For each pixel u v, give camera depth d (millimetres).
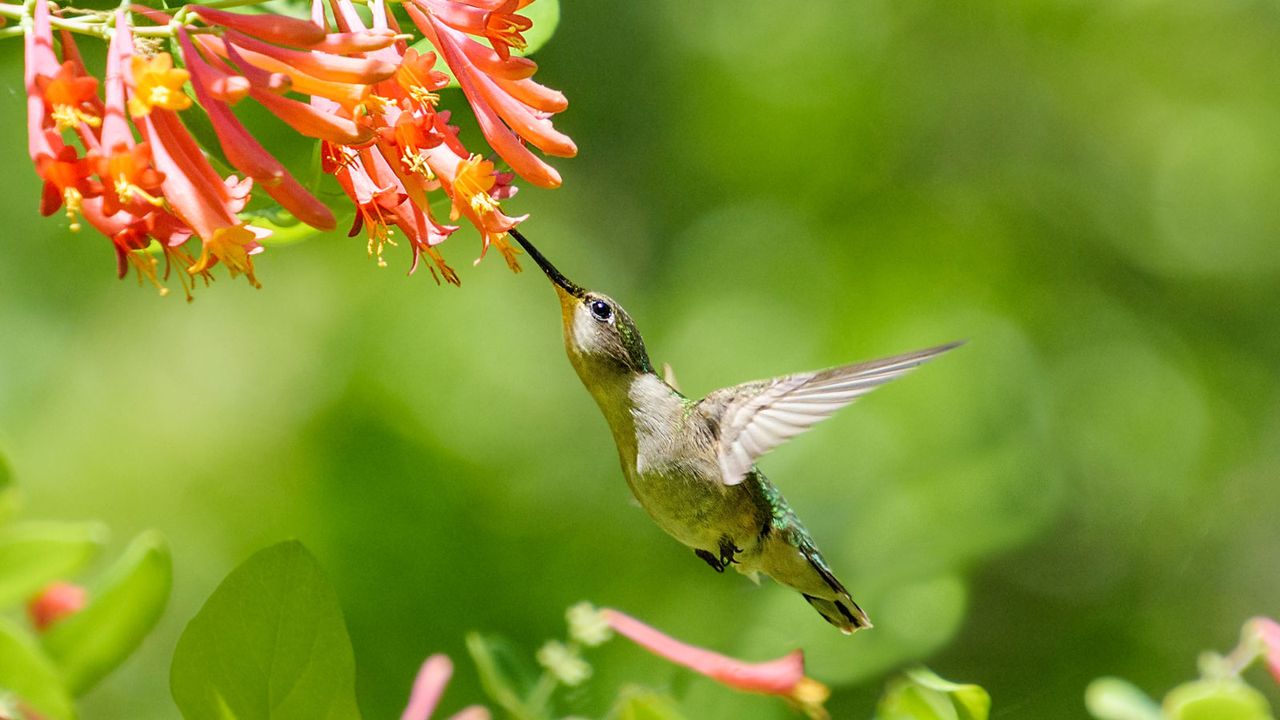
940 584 9141
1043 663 12023
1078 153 14867
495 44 4402
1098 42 14883
